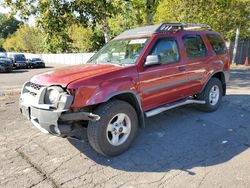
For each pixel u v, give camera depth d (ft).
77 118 11.56
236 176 10.88
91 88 11.92
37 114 12.00
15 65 90.84
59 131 11.66
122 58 15.19
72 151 13.62
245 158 12.48
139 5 36.88
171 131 16.22
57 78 12.52
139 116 14.26
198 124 17.35
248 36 78.07
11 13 30.30
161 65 15.14
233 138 14.97
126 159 12.71
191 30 18.26
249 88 30.76
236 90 29.27
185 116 18.98
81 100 11.68
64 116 11.40
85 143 14.49
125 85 13.05
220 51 20.52
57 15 29.37
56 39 33.53
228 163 12.02
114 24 68.69
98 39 134.51
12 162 12.49
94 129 12.17
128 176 11.17
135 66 13.83
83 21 30.76
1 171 11.67
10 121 18.75
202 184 10.37
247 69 58.65
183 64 16.55
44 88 12.06
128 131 13.41
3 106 23.48
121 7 36.40
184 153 13.20
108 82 12.50
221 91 20.56
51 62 150.61
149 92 14.51
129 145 13.53
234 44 74.23
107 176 11.19
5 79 53.16
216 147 13.80
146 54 14.40
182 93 17.02
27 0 29.30
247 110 20.45
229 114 19.43
